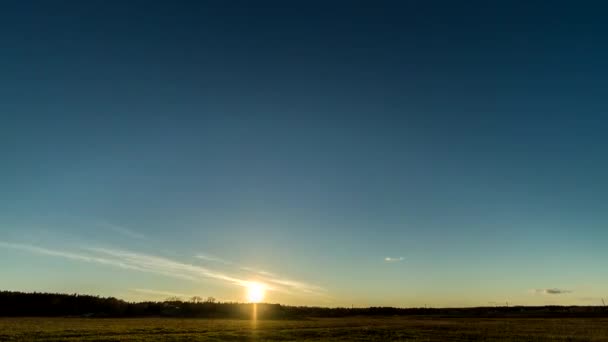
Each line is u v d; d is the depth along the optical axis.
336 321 125.69
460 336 68.44
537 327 89.00
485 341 60.88
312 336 68.50
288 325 97.19
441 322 115.69
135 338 59.41
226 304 189.88
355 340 62.91
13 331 68.88
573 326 91.75
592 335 69.00
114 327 83.88
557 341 60.16
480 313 181.25
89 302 190.88
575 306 194.50
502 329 83.25
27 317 146.25
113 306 185.88
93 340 56.00
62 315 161.75
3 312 160.25
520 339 62.94
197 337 63.31
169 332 71.81
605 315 147.38
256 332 74.25
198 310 175.25
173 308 180.25
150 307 184.62
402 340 62.81
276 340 62.44
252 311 178.25
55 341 54.59
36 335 61.44
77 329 75.88
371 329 83.44
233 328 84.25
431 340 62.50
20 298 181.50
